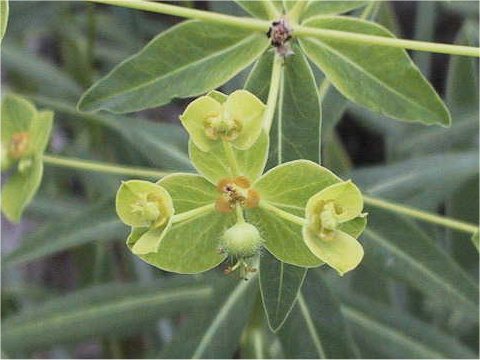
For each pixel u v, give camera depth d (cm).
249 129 12
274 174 13
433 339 20
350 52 15
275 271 14
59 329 19
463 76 22
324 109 18
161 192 12
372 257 18
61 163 16
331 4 16
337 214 12
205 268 13
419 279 18
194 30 15
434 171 20
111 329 19
